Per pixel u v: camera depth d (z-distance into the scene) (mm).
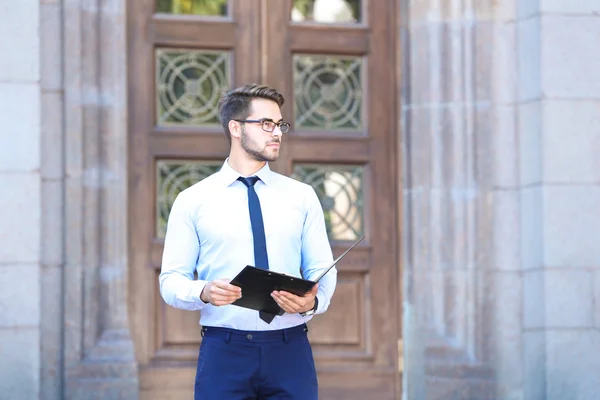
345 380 8273
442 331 8031
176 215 5020
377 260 8414
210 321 4895
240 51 8344
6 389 7238
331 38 8484
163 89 8219
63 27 7637
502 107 8094
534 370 7867
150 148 8109
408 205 8242
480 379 7930
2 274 7273
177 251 4988
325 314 8320
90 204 7625
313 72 8492
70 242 7547
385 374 8336
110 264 7676
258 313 4820
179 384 7980
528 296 7957
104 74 7734
